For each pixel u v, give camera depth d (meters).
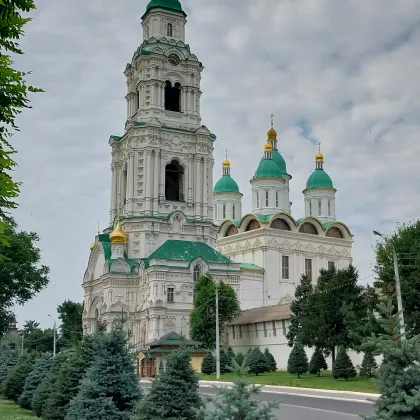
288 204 143.00
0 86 16.30
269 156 132.75
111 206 114.69
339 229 131.38
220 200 144.62
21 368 53.19
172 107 114.44
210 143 111.88
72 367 35.44
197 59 114.81
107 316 100.88
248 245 123.06
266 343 94.25
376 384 18.47
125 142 111.38
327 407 40.59
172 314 97.81
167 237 105.38
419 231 60.44
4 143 16.89
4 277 60.75
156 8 115.50
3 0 16.19
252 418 17.00
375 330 55.00
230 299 92.00
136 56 114.19
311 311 68.56
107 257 105.19
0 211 17.44
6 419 39.47
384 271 59.31
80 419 27.97
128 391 28.89
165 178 110.06
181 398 23.72
